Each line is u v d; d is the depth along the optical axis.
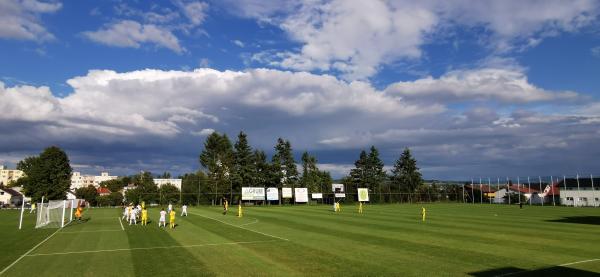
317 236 28.75
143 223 40.12
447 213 58.00
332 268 17.30
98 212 63.97
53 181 106.88
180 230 33.53
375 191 115.81
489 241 25.75
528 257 19.89
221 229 34.25
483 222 40.84
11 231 33.38
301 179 123.81
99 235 30.02
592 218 47.03
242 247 23.42
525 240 26.25
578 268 17.38
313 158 128.38
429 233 30.45
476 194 117.12
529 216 50.81
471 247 23.16
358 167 129.62
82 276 16.00
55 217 44.78
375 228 34.53
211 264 18.23
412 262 18.59
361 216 50.72
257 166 115.00
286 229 34.03
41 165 106.50
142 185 126.94
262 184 114.50
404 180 130.50
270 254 20.89
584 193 102.25
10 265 18.23
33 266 18.00
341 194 105.62
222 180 110.50
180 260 19.27
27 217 53.47
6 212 70.38
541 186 107.31
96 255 20.83
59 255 20.89
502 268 17.27
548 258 19.64
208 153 124.50
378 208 76.31
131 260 19.36
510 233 30.39
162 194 95.44
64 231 33.12
